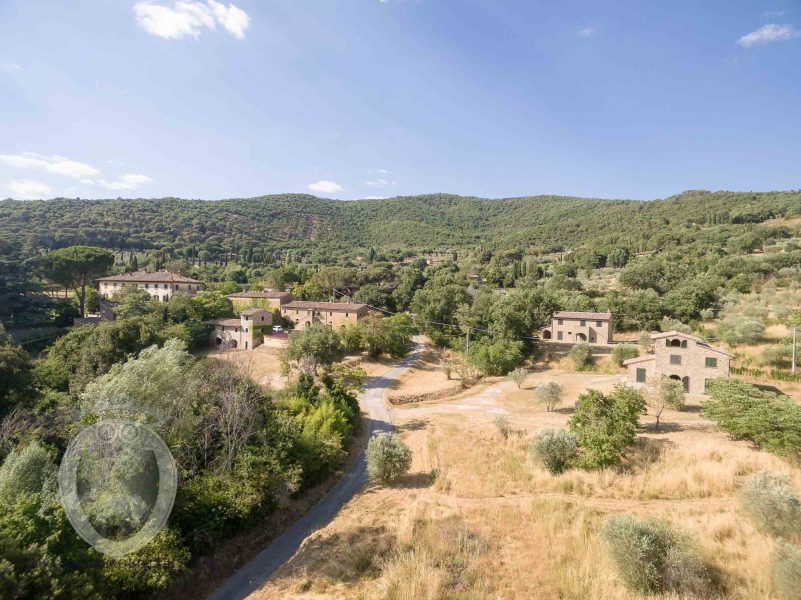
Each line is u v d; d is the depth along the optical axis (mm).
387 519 20562
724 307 67188
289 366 48688
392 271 118562
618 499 20688
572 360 58031
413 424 38844
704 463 23312
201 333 68938
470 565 15406
